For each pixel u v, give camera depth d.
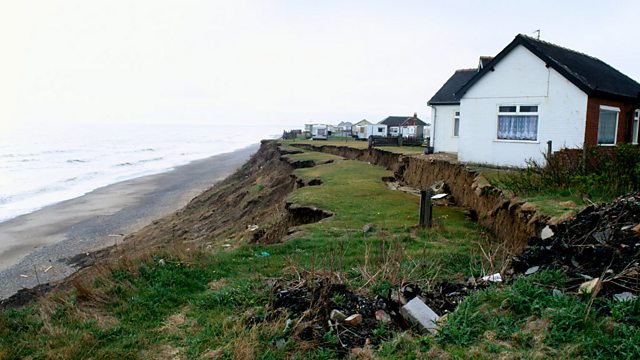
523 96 14.48
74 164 54.56
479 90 15.69
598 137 14.17
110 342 4.80
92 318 5.31
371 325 4.91
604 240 5.44
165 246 8.29
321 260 7.41
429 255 7.55
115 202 29.88
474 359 3.80
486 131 15.59
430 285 5.80
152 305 5.71
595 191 8.38
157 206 28.58
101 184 38.28
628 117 15.74
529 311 4.49
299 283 5.99
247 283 6.32
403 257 7.37
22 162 54.91
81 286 5.95
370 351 4.26
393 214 11.25
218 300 5.82
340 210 11.71
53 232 21.62
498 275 5.71
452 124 22.25
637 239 5.19
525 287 4.83
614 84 15.06
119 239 20.33
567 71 13.21
